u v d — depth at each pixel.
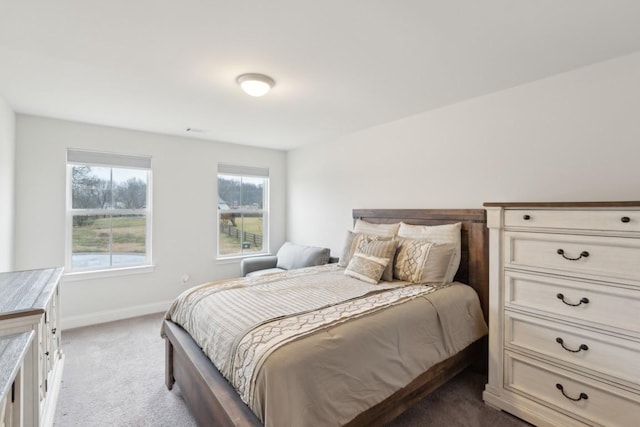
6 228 2.71
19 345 0.96
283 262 4.18
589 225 1.66
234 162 4.48
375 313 1.77
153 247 3.87
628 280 1.53
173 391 2.24
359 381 1.50
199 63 2.05
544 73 2.19
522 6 1.47
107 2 1.43
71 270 3.41
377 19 1.57
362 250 2.77
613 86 1.97
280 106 2.89
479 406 2.04
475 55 1.94
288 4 1.45
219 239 4.43
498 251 2.04
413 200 3.16
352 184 3.86
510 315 1.98
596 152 2.04
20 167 3.08
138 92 2.54
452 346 2.07
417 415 1.94
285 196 5.00
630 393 1.52
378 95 2.61
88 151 3.46
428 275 2.41
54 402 1.99
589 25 1.62
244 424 1.28
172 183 3.98
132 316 3.71
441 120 2.91
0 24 1.60
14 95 2.59
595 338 1.63
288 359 1.31
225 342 1.59
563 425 1.73
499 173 2.51
